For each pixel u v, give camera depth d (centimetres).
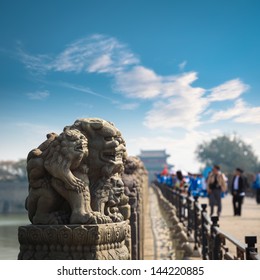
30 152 492
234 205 2038
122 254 497
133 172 880
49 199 483
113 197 510
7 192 4091
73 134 480
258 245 1186
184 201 1991
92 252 459
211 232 930
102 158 506
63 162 473
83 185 480
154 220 2334
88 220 466
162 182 3666
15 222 2308
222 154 7400
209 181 1894
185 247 1268
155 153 9694
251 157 7512
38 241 470
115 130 516
